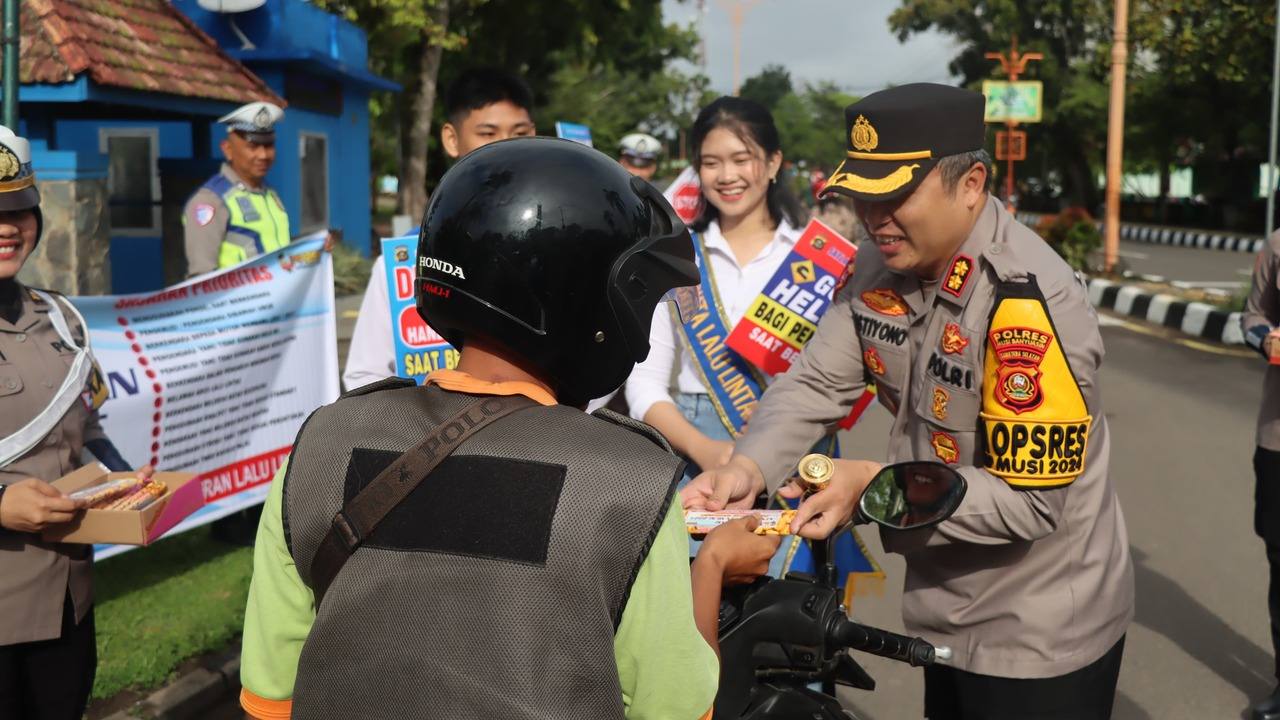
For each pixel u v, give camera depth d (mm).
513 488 1254
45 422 2615
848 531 2977
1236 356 10820
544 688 1197
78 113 10250
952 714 2262
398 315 2977
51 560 2594
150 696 3697
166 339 4398
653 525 1250
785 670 1721
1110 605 2154
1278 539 3748
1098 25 31312
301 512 1317
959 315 2057
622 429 1338
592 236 1330
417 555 1249
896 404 2326
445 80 26141
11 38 4402
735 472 2318
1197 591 4824
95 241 5652
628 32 27172
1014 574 2111
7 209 2520
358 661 1233
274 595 1369
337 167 16188
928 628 2236
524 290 1319
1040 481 1957
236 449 4703
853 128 2084
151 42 9516
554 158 1359
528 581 1218
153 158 11797
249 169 5547
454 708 1194
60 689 2701
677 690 1279
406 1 17141
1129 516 5797
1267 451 3797
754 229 3141
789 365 2990
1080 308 1990
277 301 4801
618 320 1356
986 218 2064
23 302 2674
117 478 2770
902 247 2084
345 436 1342
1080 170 37656
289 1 13680
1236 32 24203
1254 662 4184
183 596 4434
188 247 5465
